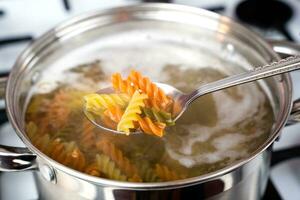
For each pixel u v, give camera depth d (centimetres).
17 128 32
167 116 35
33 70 40
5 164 32
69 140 35
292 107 34
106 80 41
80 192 31
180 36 45
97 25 43
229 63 42
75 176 30
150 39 45
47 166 31
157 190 29
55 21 56
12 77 37
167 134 36
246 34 41
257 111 38
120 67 42
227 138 36
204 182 30
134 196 30
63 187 32
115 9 43
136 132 35
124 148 34
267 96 39
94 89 40
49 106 38
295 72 51
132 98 34
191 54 44
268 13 56
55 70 42
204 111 38
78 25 43
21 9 57
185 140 35
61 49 43
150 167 33
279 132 32
